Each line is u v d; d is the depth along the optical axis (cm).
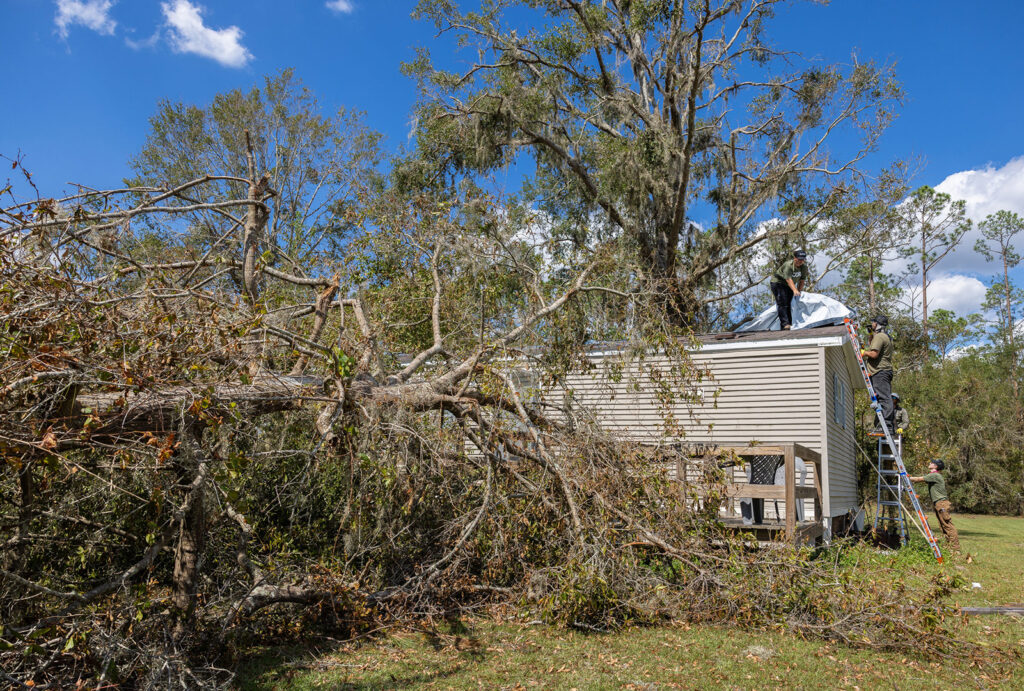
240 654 489
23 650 370
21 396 427
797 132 2289
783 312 1400
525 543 645
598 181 2023
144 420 458
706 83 2244
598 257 891
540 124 2036
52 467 414
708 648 536
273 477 618
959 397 2817
